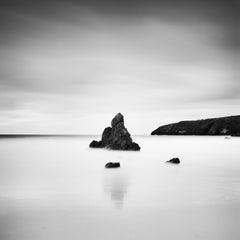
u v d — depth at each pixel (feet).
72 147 245.86
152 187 67.62
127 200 53.78
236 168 105.40
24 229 37.40
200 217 42.60
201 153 178.70
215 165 114.21
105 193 60.44
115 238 34.60
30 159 139.74
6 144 305.53
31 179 79.97
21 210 46.29
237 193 59.88
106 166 107.14
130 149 191.42
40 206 48.96
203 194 59.00
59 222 40.27
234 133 650.43
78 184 72.02
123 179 80.64
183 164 118.73
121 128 199.82
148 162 126.41
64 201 52.85
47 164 119.03
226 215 43.50
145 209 47.01
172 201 52.65
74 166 112.16
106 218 42.06
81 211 45.80
